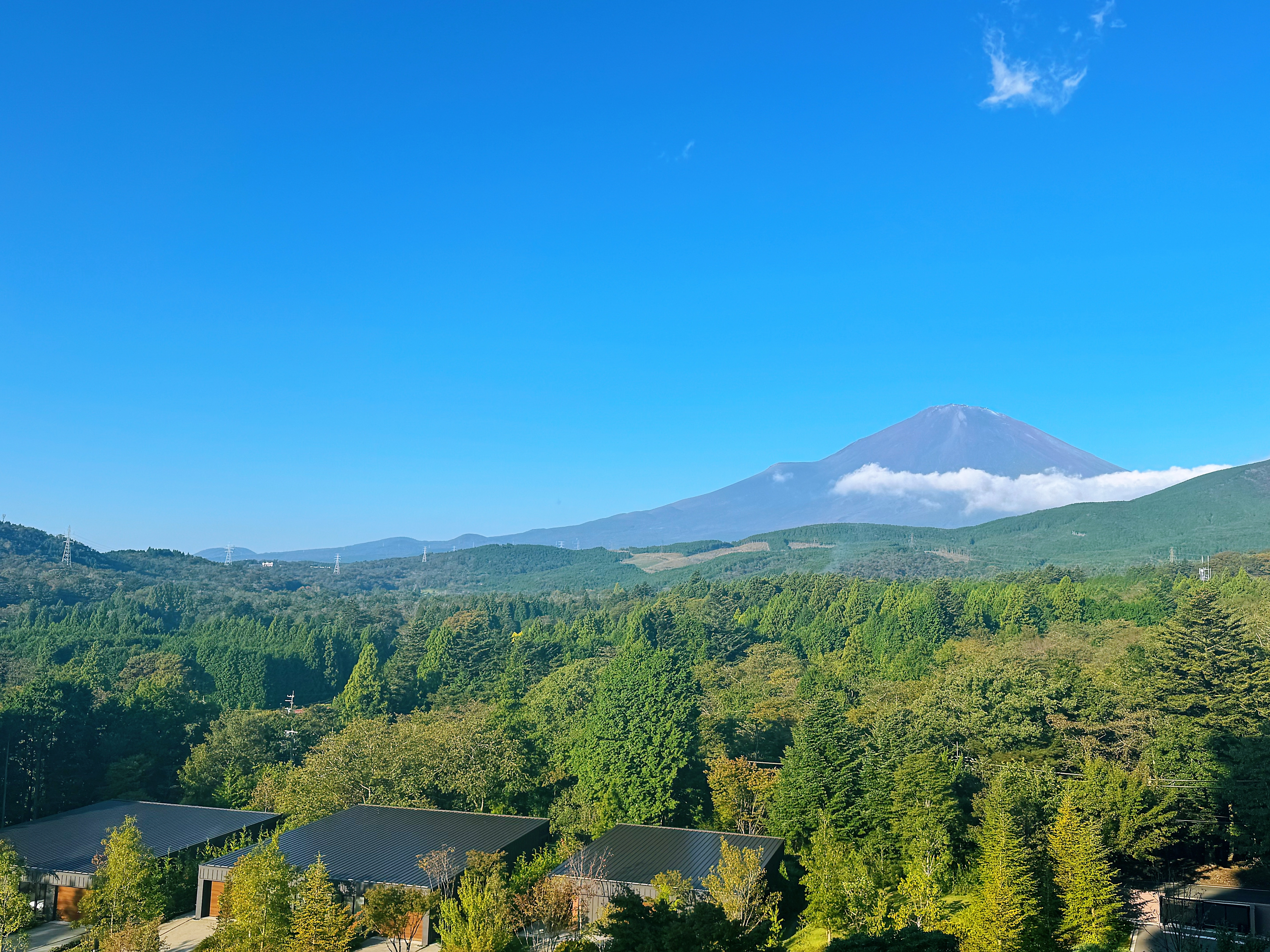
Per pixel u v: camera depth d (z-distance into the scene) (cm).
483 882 4344
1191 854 5725
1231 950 3328
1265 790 5200
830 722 5772
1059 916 4031
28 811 7162
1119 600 13938
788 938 4250
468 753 6962
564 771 7400
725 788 6425
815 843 4547
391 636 19325
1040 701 6462
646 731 6544
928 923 3634
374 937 4475
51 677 7950
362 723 7550
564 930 4216
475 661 14200
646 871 4588
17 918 4322
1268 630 7712
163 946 4391
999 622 14412
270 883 3691
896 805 5228
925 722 6712
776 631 16400
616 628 17188
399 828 5600
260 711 9312
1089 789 5128
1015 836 4138
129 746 8012
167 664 12725
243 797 7319
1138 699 6500
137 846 4306
